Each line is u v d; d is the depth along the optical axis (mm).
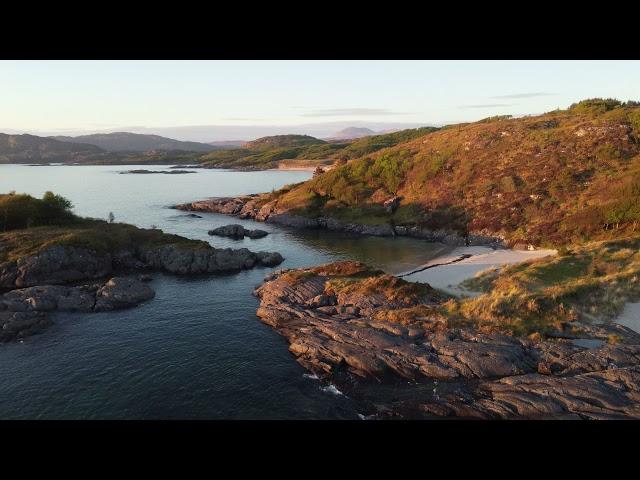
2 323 44156
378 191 112625
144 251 74375
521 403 30344
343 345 39594
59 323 47406
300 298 52281
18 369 37562
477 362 34938
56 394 33938
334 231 104250
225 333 45375
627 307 41781
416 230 94812
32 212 79562
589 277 48250
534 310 41062
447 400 31938
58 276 62719
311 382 35719
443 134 124938
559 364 34219
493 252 75688
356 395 33656
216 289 60219
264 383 35625
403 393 33281
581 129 98188
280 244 89938
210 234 99125
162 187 197250
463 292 52000
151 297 56156
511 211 86250
